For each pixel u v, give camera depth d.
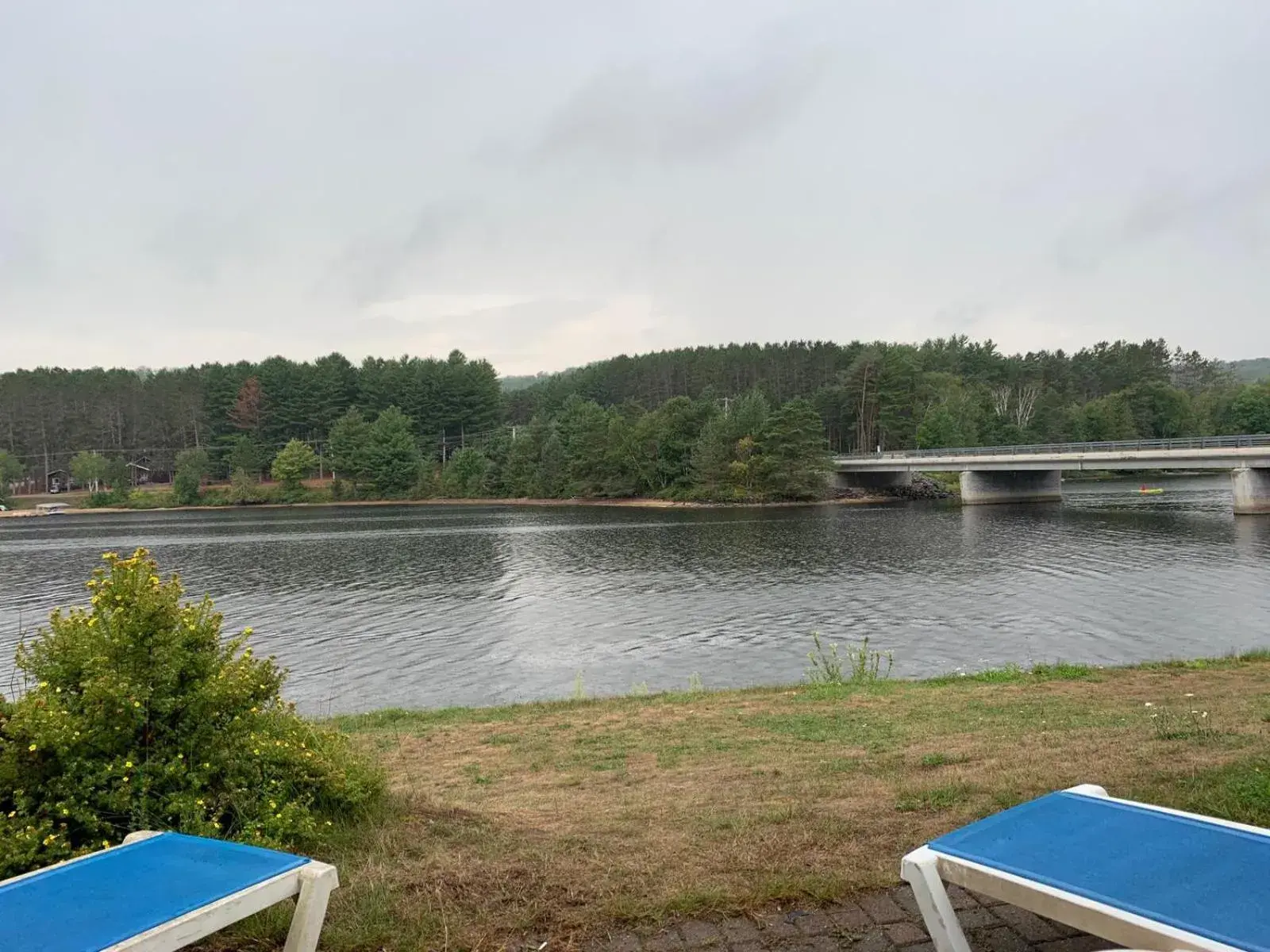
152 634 5.75
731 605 29.83
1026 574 34.53
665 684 19.56
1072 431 123.44
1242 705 10.16
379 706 18.47
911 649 22.20
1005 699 12.06
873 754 8.61
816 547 46.88
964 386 130.00
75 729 5.05
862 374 119.25
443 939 4.10
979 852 3.26
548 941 4.09
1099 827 3.46
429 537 60.72
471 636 25.94
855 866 4.87
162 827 5.19
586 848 5.45
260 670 6.73
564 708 13.94
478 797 7.88
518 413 164.75
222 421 141.12
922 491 89.94
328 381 141.25
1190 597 28.31
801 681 19.25
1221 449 54.72
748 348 156.88
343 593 34.94
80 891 3.21
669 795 7.34
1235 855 3.12
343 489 121.06
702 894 4.46
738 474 87.94
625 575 38.44
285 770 5.98
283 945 4.03
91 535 70.94
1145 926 2.64
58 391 140.88
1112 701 11.39
